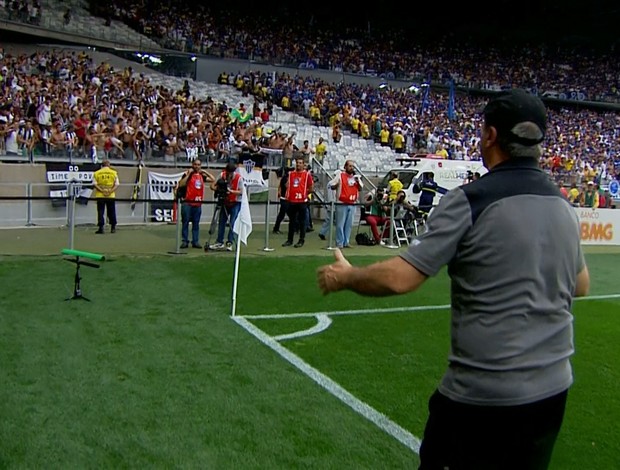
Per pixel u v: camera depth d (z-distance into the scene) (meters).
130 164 18.33
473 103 44.44
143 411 4.55
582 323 7.98
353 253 12.81
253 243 13.49
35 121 18.91
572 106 50.53
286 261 11.23
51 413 4.45
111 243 12.58
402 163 20.72
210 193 17.83
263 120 26.92
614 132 44.06
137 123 20.58
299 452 4.01
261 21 48.00
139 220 17.06
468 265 2.16
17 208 15.32
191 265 10.38
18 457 3.80
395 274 2.13
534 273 2.10
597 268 12.88
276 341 6.48
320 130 28.22
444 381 2.25
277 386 5.17
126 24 37.66
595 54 58.59
